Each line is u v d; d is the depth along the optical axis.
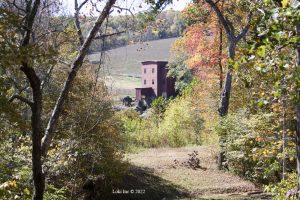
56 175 10.72
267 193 17.45
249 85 5.33
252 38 4.44
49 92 14.30
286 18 4.00
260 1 4.85
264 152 12.85
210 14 21.31
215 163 21.50
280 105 11.77
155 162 21.34
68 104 13.88
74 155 10.76
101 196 14.68
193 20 21.52
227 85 20.34
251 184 18.34
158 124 32.25
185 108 30.03
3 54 5.36
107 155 14.58
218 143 20.42
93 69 15.04
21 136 9.98
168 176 19.11
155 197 16.83
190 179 18.97
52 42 9.62
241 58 4.50
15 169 8.85
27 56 5.54
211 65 22.80
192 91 26.09
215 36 22.83
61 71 14.27
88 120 13.40
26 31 6.25
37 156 6.71
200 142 29.12
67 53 11.76
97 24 7.91
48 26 8.94
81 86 14.58
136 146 27.45
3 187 6.60
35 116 6.60
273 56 4.60
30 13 6.33
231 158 19.03
